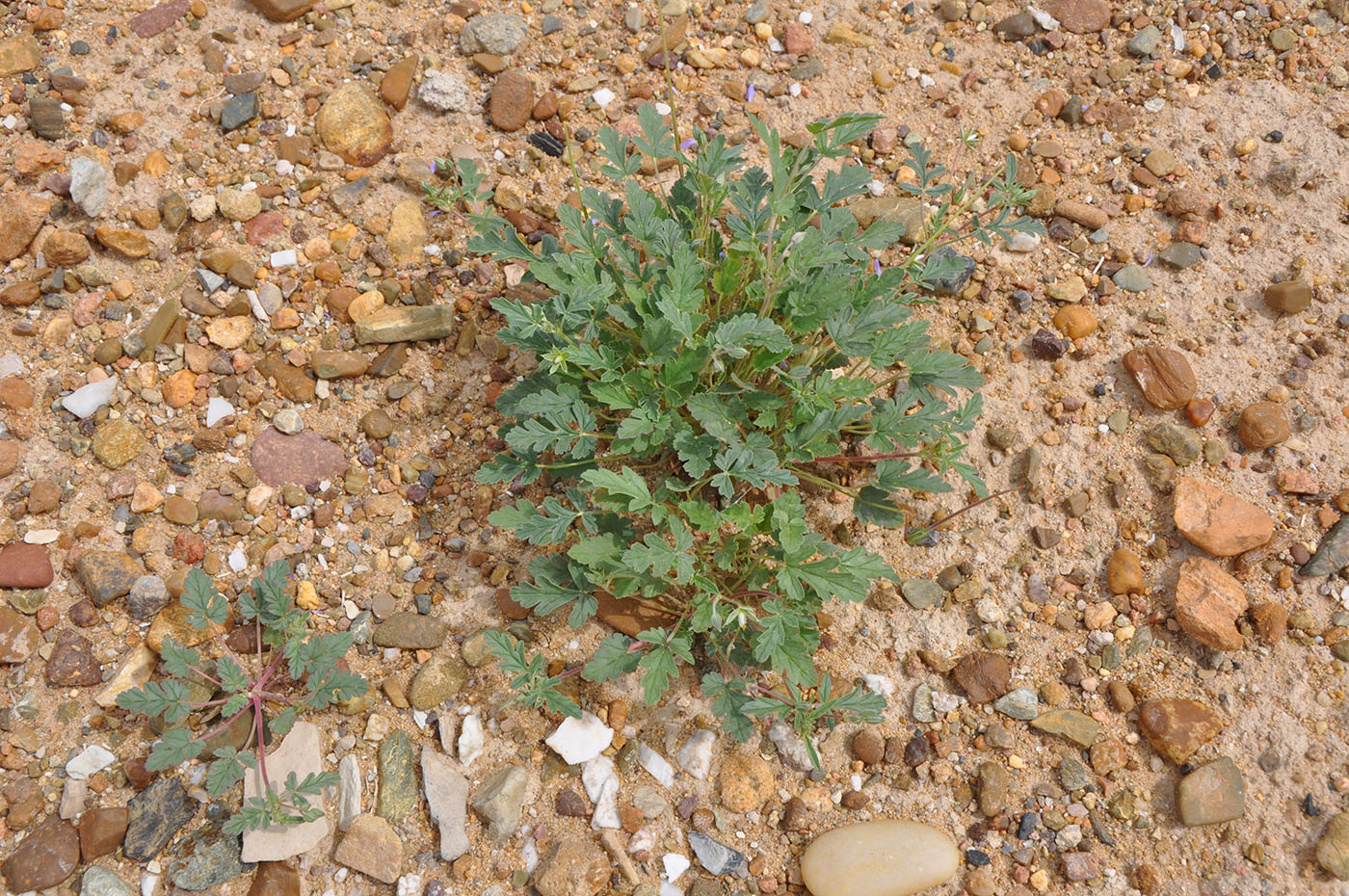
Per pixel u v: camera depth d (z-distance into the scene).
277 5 0.90
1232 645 0.78
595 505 0.81
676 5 0.93
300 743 0.77
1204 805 0.76
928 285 0.84
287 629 0.77
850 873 0.75
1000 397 0.84
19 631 0.78
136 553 0.80
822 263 0.75
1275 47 0.91
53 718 0.77
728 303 0.80
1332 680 0.78
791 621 0.74
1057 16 0.93
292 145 0.88
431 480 0.83
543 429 0.75
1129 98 0.90
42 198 0.85
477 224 0.80
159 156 0.87
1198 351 0.84
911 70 0.92
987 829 0.76
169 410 0.83
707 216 0.80
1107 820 0.76
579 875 0.75
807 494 0.82
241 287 0.85
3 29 0.88
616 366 0.76
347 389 0.84
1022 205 0.88
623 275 0.80
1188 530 0.80
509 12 0.92
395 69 0.90
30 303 0.84
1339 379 0.83
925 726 0.78
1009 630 0.80
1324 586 0.79
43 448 0.81
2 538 0.80
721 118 0.91
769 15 0.93
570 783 0.77
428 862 0.76
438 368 0.85
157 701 0.75
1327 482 0.81
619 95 0.91
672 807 0.77
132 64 0.89
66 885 0.75
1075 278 0.86
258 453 0.82
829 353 0.82
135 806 0.76
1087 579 0.81
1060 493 0.82
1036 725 0.78
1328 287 0.85
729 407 0.76
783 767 0.78
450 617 0.80
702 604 0.75
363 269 0.86
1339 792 0.76
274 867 0.75
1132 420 0.83
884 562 0.77
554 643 0.80
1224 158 0.89
